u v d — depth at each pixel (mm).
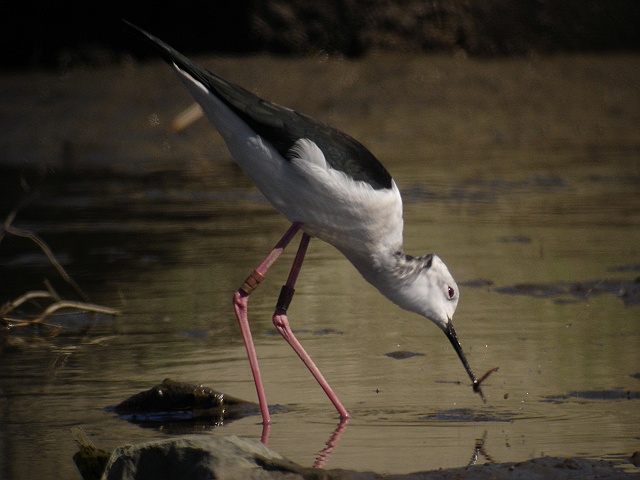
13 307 10062
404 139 20312
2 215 14891
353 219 8078
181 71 7996
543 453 6617
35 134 20391
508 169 17922
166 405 7613
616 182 16875
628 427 7082
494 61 25094
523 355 8789
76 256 12547
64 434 7094
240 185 17422
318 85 22750
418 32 25484
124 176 18062
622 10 25875
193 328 9750
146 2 24922
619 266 11734
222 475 5922
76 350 9102
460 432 7082
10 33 24891
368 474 6207
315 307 10523
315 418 7445
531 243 12945
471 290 10898
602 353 8781
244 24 24797
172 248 12961
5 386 8125
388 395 7930
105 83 22984
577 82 23391
